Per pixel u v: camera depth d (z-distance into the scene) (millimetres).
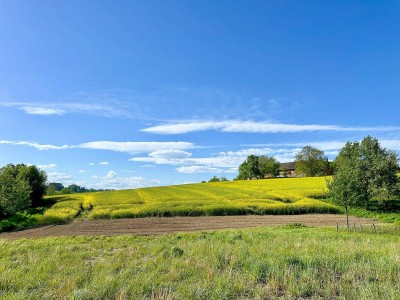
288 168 159250
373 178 48312
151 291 8570
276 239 18125
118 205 50000
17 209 48312
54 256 13945
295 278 9227
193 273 10117
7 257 14453
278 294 8406
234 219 40594
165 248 15320
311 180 88688
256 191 65250
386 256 11602
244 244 15938
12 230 35969
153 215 43750
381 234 23875
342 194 35000
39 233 32062
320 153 119000
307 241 16625
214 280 9180
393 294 7625
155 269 10711
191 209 44406
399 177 48188
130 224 36875
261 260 11117
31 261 12773
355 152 55344
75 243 20688
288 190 64500
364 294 7766
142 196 61312
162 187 84625
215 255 12148
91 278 9875
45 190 68875
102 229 33531
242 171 131375
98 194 67062
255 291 8422
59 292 8461
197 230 31719
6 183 51625
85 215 46031
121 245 18562
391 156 48594
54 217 41594
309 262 10664
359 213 45688
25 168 67312
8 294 8438
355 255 11875
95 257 14531
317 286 8523
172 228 33406
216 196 58156
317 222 38000
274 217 42469
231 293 8352
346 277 9266
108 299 8031
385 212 45625
